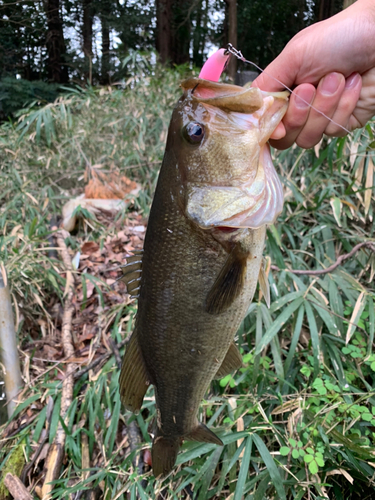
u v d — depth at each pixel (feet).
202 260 1.05
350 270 2.26
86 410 1.91
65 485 1.60
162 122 3.85
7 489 1.66
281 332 2.05
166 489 1.61
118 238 3.09
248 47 12.00
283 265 2.06
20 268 2.35
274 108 1.03
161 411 1.26
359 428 1.60
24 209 3.20
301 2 11.57
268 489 1.53
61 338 2.40
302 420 1.54
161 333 1.13
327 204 2.47
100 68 8.90
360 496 1.53
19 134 4.11
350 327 1.73
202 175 1.01
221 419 1.77
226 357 1.32
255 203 1.01
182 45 11.78
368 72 1.16
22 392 2.01
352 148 2.23
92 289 2.67
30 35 9.46
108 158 3.80
